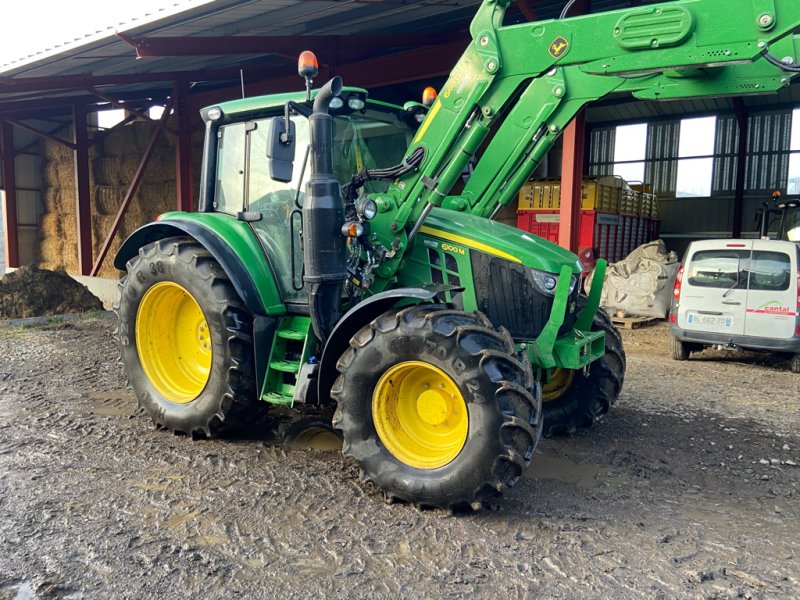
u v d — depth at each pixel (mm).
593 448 4473
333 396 3582
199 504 3432
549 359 3662
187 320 4746
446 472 3275
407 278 4043
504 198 4273
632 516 3404
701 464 4199
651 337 9273
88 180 14484
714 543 3123
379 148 4340
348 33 9859
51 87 10250
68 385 5938
